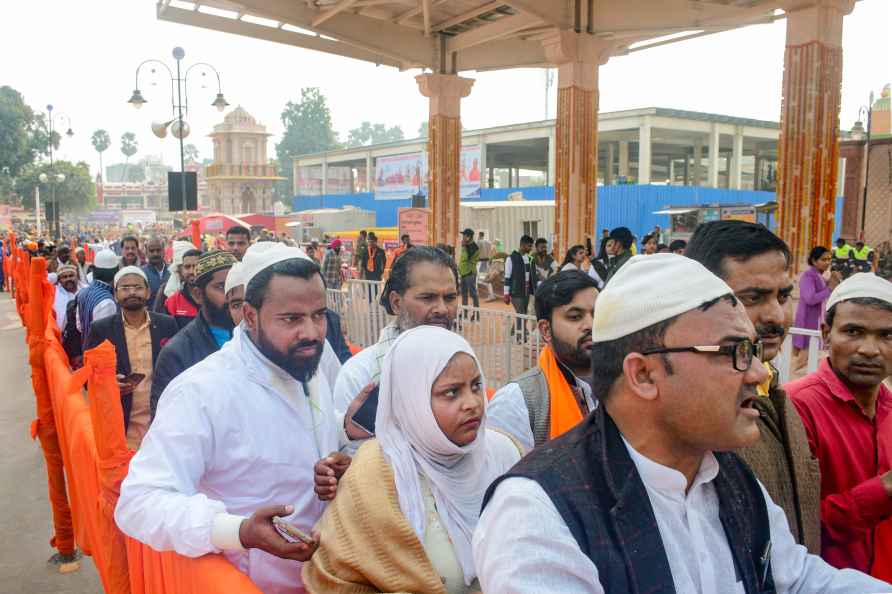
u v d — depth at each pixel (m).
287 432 2.10
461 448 1.89
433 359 1.87
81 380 2.43
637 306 1.18
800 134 9.41
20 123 67.94
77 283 7.82
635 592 1.10
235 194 56.47
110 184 108.06
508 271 12.58
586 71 12.45
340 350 3.94
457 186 15.10
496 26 13.40
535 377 2.63
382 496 1.79
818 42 9.16
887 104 32.25
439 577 1.74
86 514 3.18
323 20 12.84
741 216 18.94
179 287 5.30
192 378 2.04
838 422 2.17
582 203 12.66
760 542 1.31
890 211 19.75
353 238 29.69
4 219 50.50
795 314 9.01
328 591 1.74
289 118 96.00
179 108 17.45
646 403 1.19
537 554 1.10
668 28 11.98
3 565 4.23
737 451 1.75
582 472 1.18
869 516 1.93
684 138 32.84
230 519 1.72
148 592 2.25
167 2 12.37
